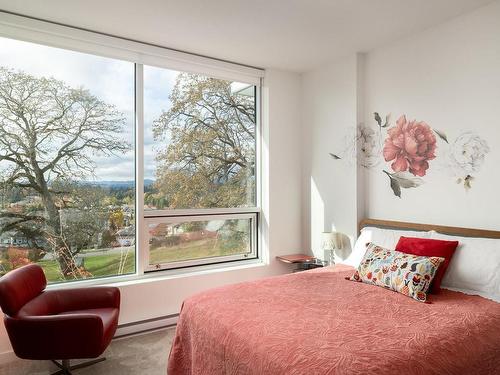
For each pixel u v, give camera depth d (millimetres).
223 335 1825
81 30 2912
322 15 2693
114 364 2584
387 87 3281
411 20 2791
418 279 2256
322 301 2162
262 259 3996
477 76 2633
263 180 3988
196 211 3611
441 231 2783
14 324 2109
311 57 3588
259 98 3990
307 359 1467
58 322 2115
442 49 2850
